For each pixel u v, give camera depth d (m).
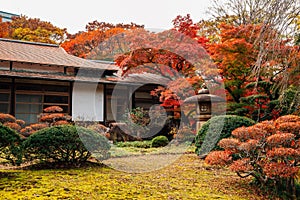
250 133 5.21
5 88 13.48
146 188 5.21
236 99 11.13
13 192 4.70
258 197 4.95
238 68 10.48
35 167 6.65
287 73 5.19
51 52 16.19
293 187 4.97
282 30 4.19
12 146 5.78
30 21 23.45
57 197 4.47
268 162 5.00
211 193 5.04
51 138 6.52
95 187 5.11
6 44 15.91
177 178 6.09
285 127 5.00
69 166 6.78
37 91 13.94
